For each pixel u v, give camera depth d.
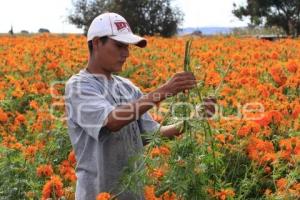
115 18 4.09
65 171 5.53
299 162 5.39
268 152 5.91
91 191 4.11
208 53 13.59
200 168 4.17
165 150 4.27
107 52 4.07
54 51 15.48
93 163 4.11
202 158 4.20
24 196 5.56
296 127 6.76
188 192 4.17
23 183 5.64
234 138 6.40
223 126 6.48
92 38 4.09
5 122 7.80
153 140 4.05
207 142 4.21
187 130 4.12
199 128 4.12
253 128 6.34
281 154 5.68
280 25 48.19
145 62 13.84
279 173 5.58
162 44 18.30
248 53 15.10
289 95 8.99
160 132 4.24
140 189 4.12
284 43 19.00
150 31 47.53
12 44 19.41
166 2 47.41
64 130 6.61
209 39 21.73
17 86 10.05
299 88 9.48
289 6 47.59
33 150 5.99
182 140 4.11
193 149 4.11
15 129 7.56
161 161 4.10
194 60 13.05
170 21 47.56
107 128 4.02
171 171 4.11
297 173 5.25
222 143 6.22
